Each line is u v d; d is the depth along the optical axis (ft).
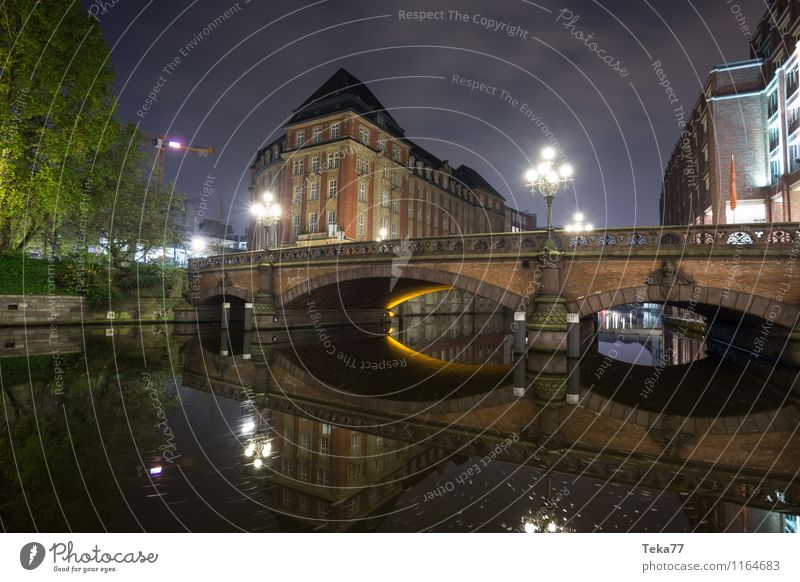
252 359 53.36
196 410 28.07
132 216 100.78
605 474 18.30
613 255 52.31
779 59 90.48
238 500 15.08
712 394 35.68
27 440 20.98
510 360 60.08
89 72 82.94
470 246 63.87
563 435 23.98
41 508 14.16
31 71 74.02
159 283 106.32
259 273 89.61
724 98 98.32
